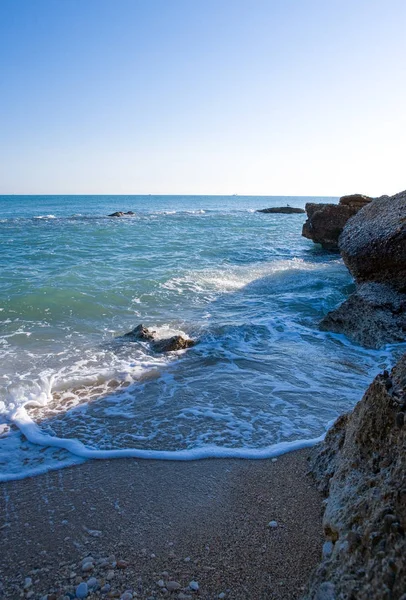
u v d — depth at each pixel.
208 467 4.12
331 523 2.58
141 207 79.12
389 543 1.96
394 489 2.15
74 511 3.46
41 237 22.62
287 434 4.78
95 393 5.95
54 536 3.15
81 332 8.62
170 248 20.77
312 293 12.54
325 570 2.21
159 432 4.86
